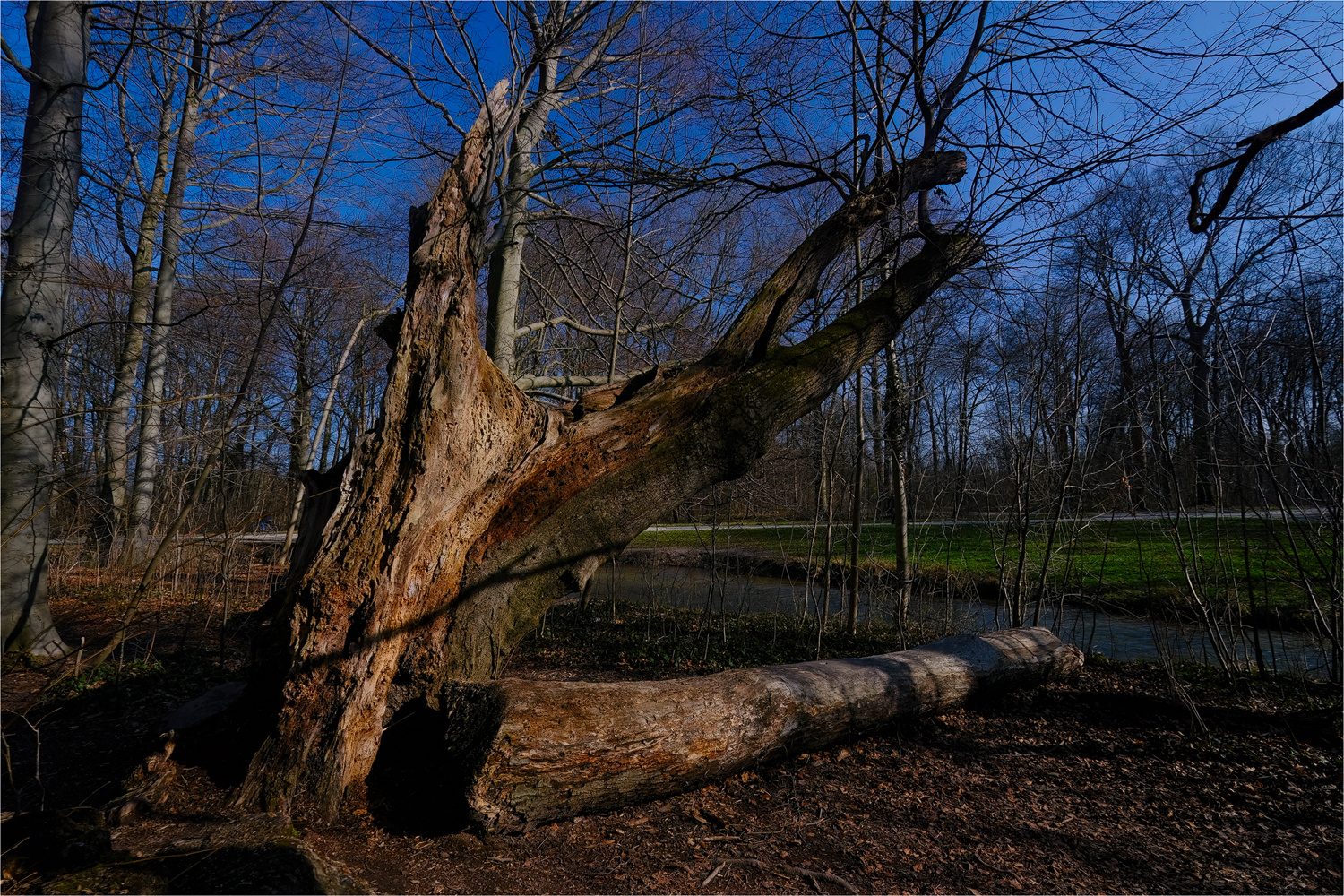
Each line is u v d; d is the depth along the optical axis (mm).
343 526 3520
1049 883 3137
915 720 5250
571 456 4234
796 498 10648
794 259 5051
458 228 3920
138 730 4492
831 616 9891
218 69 6836
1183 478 7734
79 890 2277
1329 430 6797
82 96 6457
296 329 8227
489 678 3912
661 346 10688
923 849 3402
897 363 8516
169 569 9141
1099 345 7797
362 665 3373
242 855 2533
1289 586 8453
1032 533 8789
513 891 2814
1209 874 3246
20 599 5773
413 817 3256
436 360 3732
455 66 5883
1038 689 6250
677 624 9500
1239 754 4766
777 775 4219
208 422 5062
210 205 6738
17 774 3762
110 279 7582
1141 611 8875
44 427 5980
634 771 3553
